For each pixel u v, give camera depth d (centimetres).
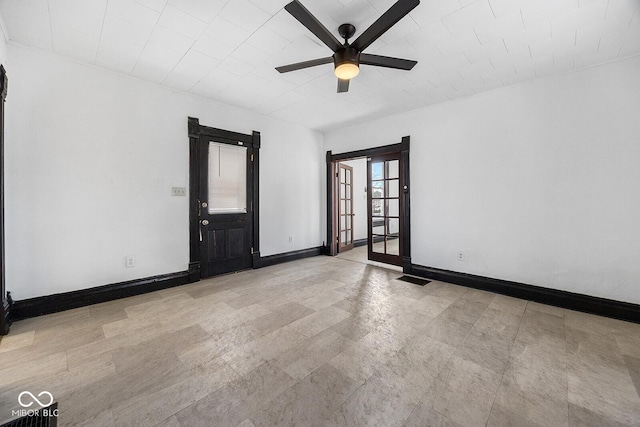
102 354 194
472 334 226
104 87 293
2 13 206
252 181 438
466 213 359
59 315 258
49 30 228
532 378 169
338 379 168
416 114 410
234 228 415
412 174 412
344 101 383
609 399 151
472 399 151
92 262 288
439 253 385
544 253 302
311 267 452
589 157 275
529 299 307
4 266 228
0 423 133
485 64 278
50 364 181
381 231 491
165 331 228
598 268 271
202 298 306
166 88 339
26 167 251
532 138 308
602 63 268
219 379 167
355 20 214
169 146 342
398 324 243
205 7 200
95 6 199
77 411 141
